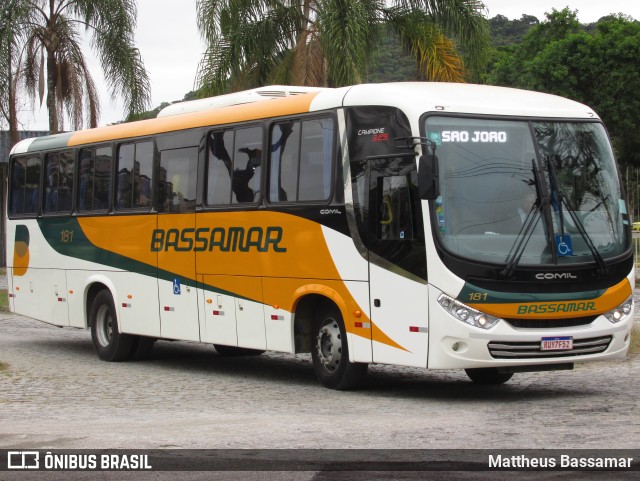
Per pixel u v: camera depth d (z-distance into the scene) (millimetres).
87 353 18125
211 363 16656
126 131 16625
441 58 23922
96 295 17375
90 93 31422
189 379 14445
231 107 14469
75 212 17719
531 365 11617
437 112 11570
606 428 9508
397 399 12008
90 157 17484
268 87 14492
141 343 16953
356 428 9781
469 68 24406
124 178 16594
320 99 12859
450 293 11172
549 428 9570
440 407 11258
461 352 11180
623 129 52906
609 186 12156
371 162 12031
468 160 11539
